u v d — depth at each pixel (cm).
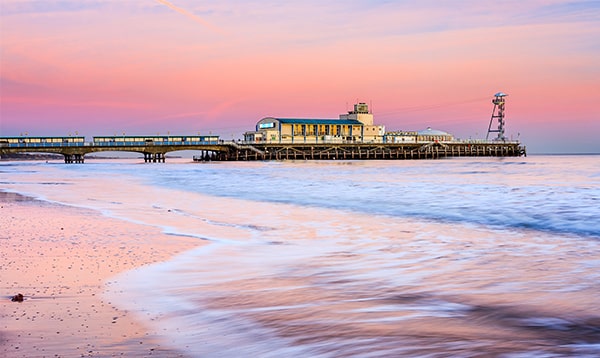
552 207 2633
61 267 1244
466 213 2497
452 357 665
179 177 6384
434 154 15800
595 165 11462
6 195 3634
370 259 1370
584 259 1356
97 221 2166
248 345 723
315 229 1988
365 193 3725
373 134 15138
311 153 13825
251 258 1382
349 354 682
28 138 11744
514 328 789
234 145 13275
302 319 840
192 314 870
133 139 12912
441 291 1021
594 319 833
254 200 3300
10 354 683
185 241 1662
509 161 14938
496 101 17662
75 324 813
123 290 1031
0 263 1284
